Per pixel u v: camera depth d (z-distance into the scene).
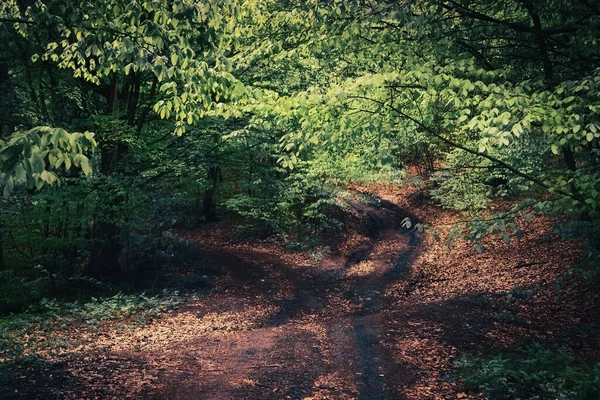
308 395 7.46
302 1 9.08
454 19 8.02
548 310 11.71
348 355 9.32
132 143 14.70
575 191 7.14
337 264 23.08
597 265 8.09
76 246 16.16
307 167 22.23
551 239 17.62
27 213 14.05
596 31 6.92
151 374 8.38
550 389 6.61
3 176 3.20
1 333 10.75
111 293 15.99
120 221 15.34
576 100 6.16
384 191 38.78
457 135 16.80
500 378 7.01
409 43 8.05
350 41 8.38
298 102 6.80
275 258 23.73
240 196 25.45
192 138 16.78
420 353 9.13
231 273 19.88
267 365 8.97
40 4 7.14
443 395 7.14
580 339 9.40
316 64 12.02
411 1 6.95
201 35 6.74
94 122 14.18
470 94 7.33
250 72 14.62
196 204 31.48
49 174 3.55
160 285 17.31
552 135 6.20
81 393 7.21
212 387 7.84
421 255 22.33
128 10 6.98
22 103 14.66
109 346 10.48
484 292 13.92
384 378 8.05
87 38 6.96
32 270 16.72
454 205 23.45
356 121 6.85
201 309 15.04
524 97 6.03
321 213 26.12
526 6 7.74
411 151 27.92
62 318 12.86
